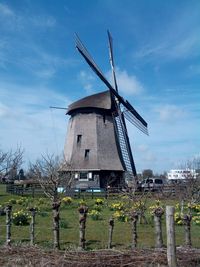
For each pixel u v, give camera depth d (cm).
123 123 4438
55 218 1228
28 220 1891
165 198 2991
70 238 1498
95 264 880
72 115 4797
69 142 4716
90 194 3578
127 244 1383
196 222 1944
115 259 891
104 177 4497
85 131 4600
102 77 4169
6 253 959
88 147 4541
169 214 853
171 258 843
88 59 3928
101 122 4597
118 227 1786
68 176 3541
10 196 3606
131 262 887
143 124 4691
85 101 4678
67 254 923
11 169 3284
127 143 4434
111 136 4575
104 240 1463
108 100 4566
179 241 1468
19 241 1385
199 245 1377
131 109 4500
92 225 1836
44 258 917
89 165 4472
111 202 3023
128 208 2170
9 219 1302
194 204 2283
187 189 2519
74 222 1936
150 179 4550
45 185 2639
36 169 3500
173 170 5712
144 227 1784
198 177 2853
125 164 4434
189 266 899
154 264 880
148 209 2425
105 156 4516
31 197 3403
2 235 1541
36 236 1523
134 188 2520
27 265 902
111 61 4622
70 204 2814
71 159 4509
